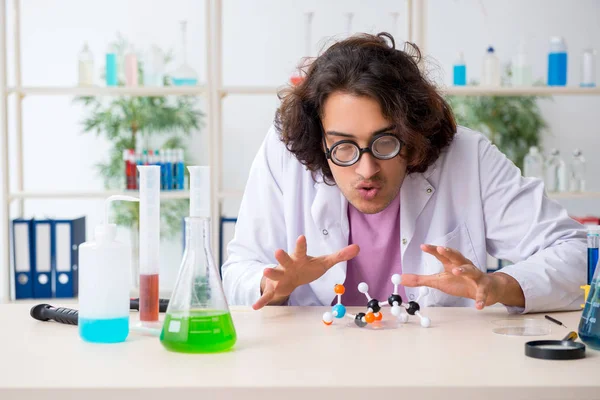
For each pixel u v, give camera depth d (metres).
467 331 1.26
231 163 5.10
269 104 5.09
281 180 1.79
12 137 5.02
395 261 1.74
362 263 1.74
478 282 1.32
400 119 1.40
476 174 1.72
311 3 4.99
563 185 3.67
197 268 1.10
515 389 0.91
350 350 1.11
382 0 4.95
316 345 1.15
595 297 1.12
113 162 4.80
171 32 5.02
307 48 3.42
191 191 1.19
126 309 1.18
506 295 1.41
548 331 1.26
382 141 1.42
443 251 1.32
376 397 0.91
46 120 5.02
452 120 1.65
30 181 5.04
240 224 1.82
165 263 4.87
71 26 5.00
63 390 0.92
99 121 4.79
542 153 5.00
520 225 1.67
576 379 0.94
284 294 1.41
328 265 1.39
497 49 4.98
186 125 4.77
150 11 5.01
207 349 1.08
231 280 1.63
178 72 3.39
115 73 3.45
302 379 0.94
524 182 1.71
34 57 5.01
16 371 1.00
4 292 3.35
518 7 4.98
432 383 0.92
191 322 1.08
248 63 5.04
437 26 5.00
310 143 1.62
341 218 1.71
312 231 1.75
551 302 1.44
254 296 1.53
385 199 1.47
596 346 1.10
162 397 0.91
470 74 4.99
